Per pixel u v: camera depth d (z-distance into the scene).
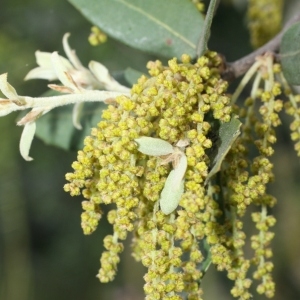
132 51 0.45
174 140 0.22
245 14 0.39
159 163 0.21
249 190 0.22
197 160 0.21
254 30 0.30
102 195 0.21
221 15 0.40
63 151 0.54
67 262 0.59
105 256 0.23
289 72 0.25
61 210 0.57
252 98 0.25
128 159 0.21
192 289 0.22
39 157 0.53
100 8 0.27
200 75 0.22
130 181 0.21
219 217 0.23
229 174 0.23
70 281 0.59
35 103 0.23
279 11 0.30
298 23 0.25
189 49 0.27
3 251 0.53
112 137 0.21
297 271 0.53
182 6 0.27
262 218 0.24
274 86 0.24
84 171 0.21
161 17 0.27
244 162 0.23
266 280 0.24
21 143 0.23
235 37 0.40
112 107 0.22
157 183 0.21
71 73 0.26
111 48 0.45
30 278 0.53
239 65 0.25
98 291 0.58
